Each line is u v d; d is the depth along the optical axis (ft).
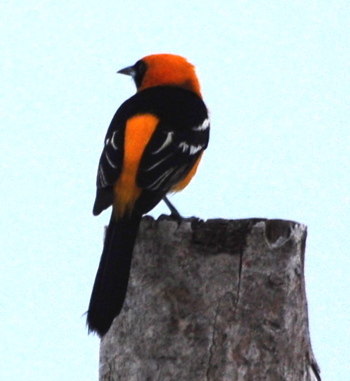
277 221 33.94
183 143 41.16
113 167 38.22
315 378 35.78
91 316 33.65
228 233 33.76
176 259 34.06
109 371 34.96
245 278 33.53
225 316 33.37
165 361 33.60
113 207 36.91
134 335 34.32
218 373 33.04
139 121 41.04
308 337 35.63
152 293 34.22
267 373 33.14
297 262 34.27
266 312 33.42
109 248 35.17
